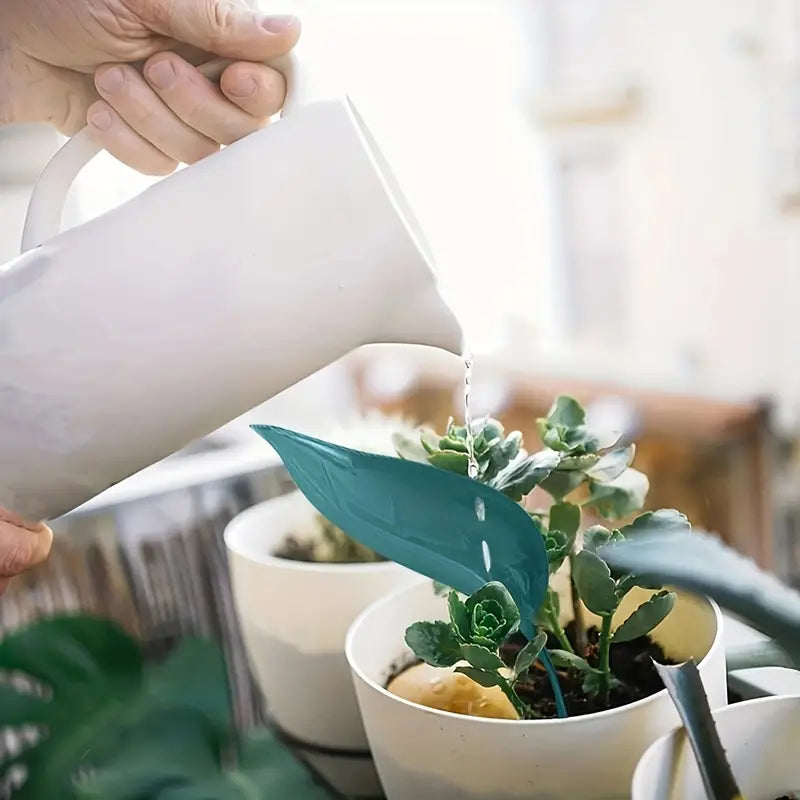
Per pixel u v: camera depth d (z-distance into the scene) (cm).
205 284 44
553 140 217
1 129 62
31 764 46
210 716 47
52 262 45
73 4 50
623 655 49
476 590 44
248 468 70
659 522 44
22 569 51
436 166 206
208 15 49
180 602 66
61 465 47
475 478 46
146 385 45
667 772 39
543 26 212
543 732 41
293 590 54
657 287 208
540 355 194
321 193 44
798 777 42
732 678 49
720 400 141
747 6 183
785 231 183
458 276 214
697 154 196
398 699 43
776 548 132
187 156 54
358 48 183
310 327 45
